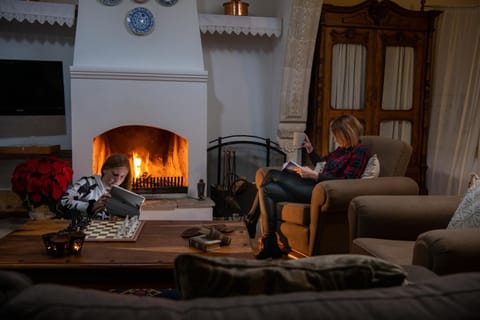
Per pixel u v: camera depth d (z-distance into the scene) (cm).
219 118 440
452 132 439
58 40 403
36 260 166
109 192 232
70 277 180
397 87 418
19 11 359
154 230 212
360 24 402
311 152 349
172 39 374
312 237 271
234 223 229
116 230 207
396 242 197
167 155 409
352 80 408
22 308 60
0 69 375
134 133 404
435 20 435
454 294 69
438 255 147
